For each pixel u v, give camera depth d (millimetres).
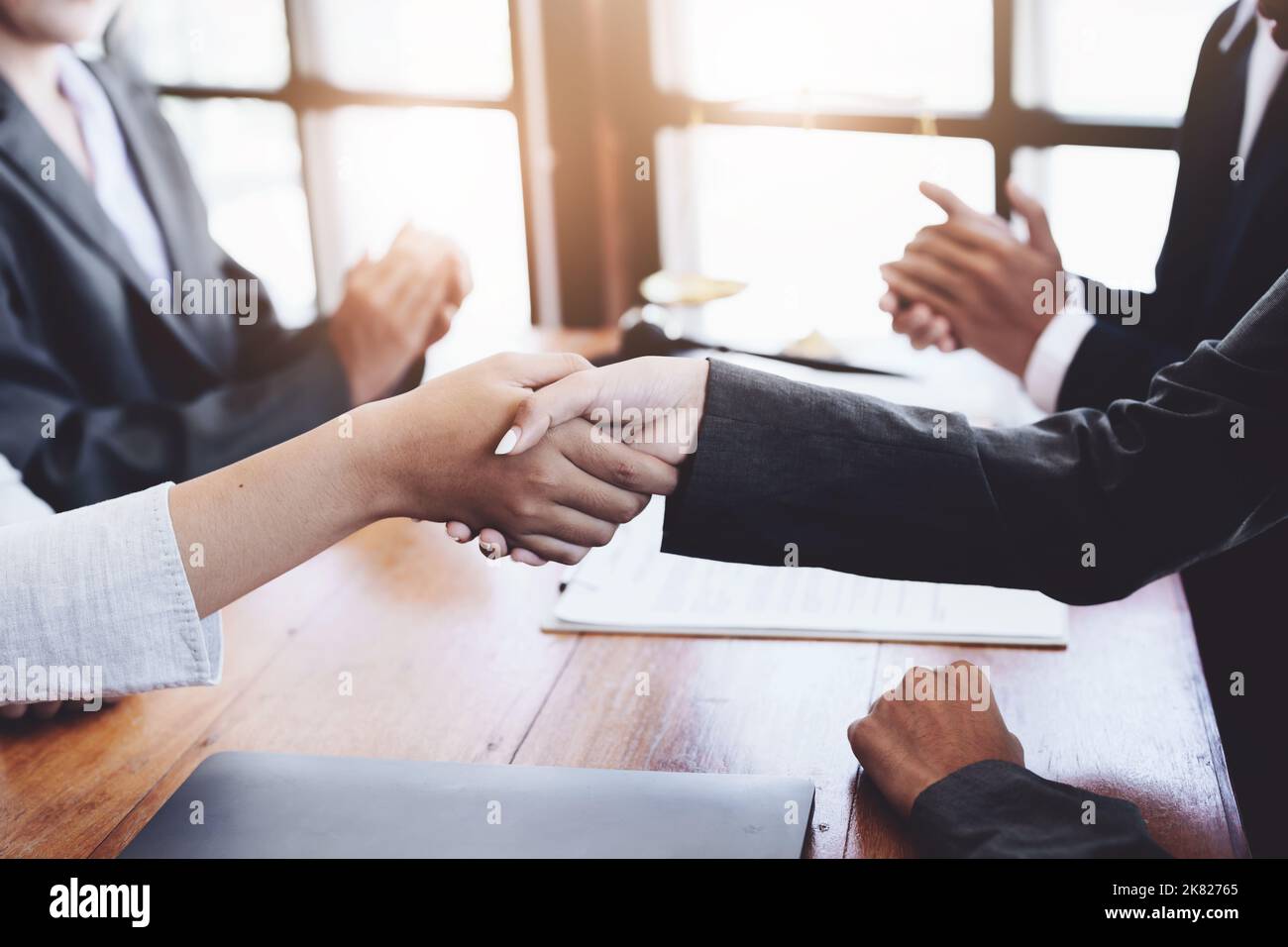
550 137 1937
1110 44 1596
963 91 1701
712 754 712
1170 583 902
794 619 866
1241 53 1155
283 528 700
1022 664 801
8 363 1587
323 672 826
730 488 731
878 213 1796
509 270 2076
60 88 1718
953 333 1275
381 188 2096
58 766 728
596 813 640
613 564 961
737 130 1851
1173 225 1194
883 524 739
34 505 1211
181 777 709
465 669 822
